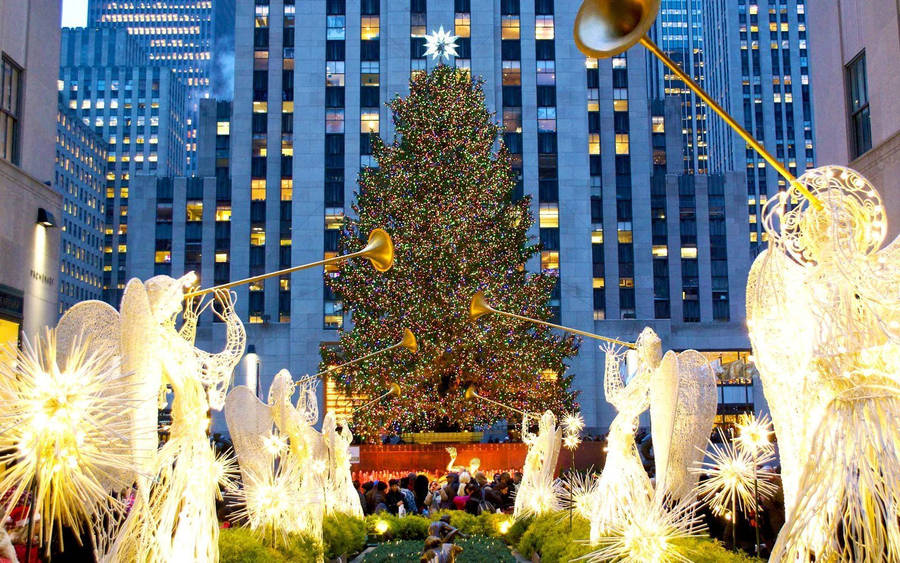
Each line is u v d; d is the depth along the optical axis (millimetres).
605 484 10820
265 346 62969
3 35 25406
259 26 69750
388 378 35469
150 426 5953
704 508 10445
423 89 40219
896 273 5242
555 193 65938
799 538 5160
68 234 125438
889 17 22266
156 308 6461
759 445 7207
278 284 67125
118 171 162375
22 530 6859
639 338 10914
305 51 67250
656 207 78562
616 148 74250
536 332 38062
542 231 65500
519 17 68250
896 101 21906
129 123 164375
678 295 76938
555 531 13789
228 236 72750
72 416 4176
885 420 4965
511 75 67438
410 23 66875
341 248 39312
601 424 62781
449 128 38812
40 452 4145
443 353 34562
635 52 75188
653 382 8078
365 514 21438
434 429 37312
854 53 24484
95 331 6062
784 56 135500
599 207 73438
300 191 65312
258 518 10875
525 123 66812
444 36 52719
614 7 4262
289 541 11664
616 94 74938
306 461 13211
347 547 15703
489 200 38094
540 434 17672
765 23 136250
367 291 36500
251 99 69188
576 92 67312
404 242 36656
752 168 131000
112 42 188000
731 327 67562
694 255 78500
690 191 79438
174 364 6613
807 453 5391
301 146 65938
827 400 5266
